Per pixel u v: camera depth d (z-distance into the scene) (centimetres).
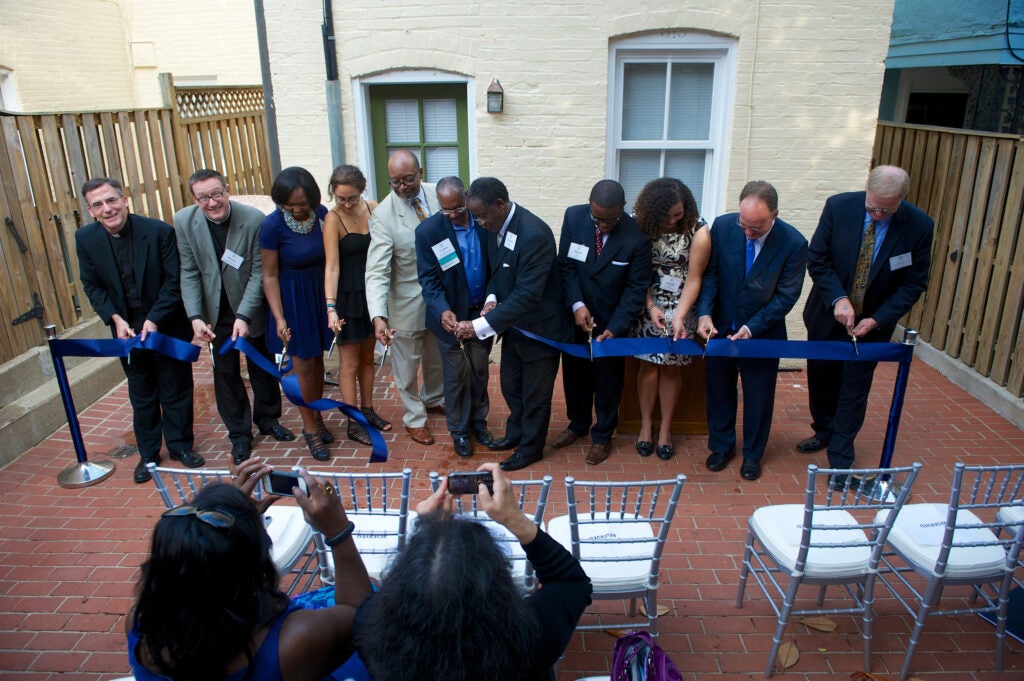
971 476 436
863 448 471
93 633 321
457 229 417
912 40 745
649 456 465
